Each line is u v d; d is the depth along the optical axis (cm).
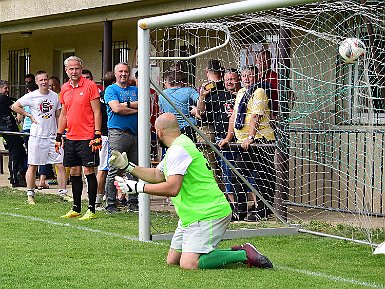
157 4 1648
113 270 889
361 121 1320
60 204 1562
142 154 1141
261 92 1321
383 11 1175
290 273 883
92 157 1345
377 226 1241
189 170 895
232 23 1278
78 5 1794
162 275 858
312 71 1334
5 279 834
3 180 2111
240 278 845
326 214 1395
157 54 1454
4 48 2536
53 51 2355
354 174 1355
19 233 1174
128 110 1380
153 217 1376
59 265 919
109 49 1792
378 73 1204
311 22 1305
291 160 1411
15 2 2019
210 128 1388
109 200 1432
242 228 1215
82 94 1352
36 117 1584
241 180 1336
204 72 1517
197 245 894
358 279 863
